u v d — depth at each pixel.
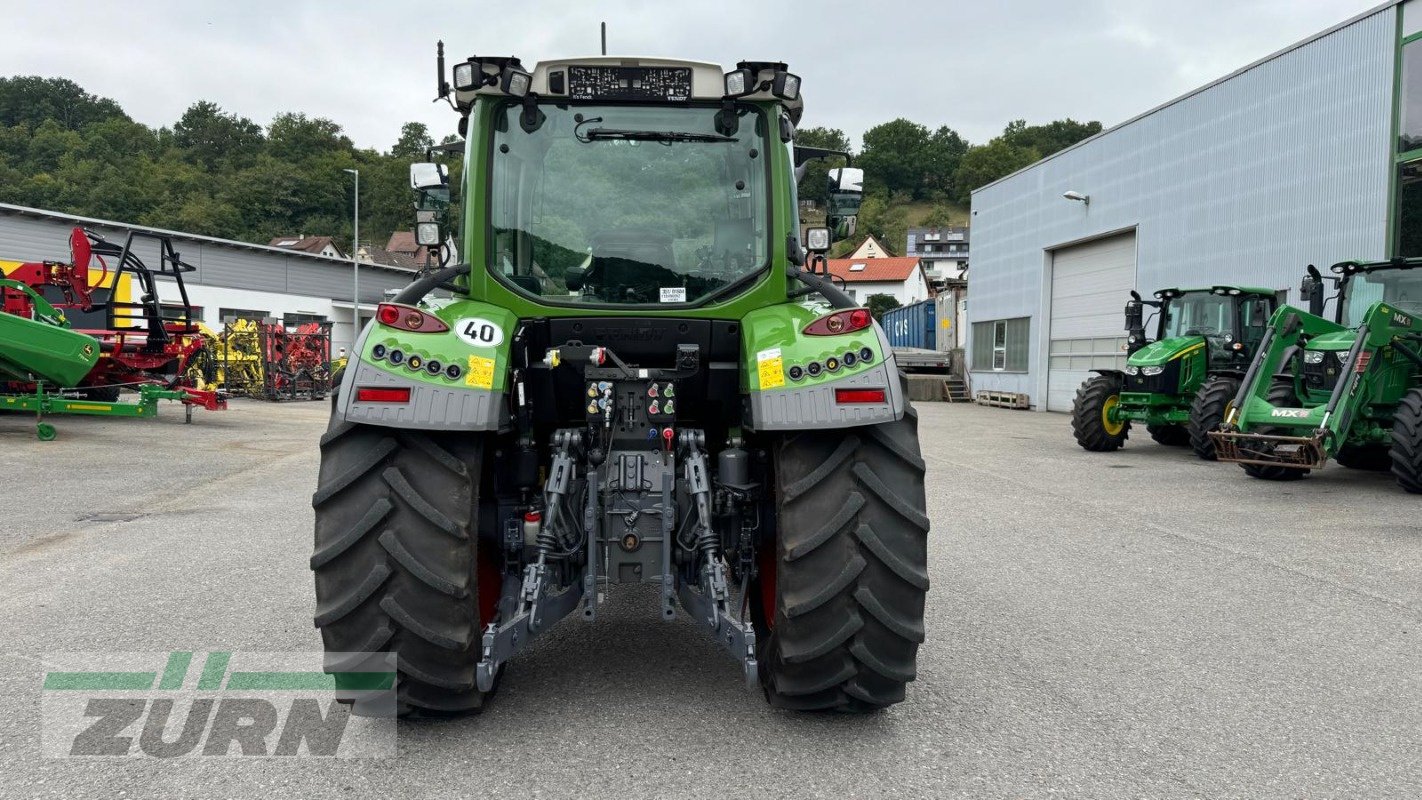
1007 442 13.38
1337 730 3.04
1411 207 12.40
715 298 3.35
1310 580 5.10
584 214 3.36
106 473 9.08
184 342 14.23
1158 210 17.48
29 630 4.02
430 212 3.82
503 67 3.23
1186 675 3.57
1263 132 14.95
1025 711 3.18
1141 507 7.55
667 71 3.33
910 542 2.88
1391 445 8.45
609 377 3.13
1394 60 12.64
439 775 2.63
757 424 2.82
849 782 2.61
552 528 2.98
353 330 41.12
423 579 2.70
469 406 2.75
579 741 2.87
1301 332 9.30
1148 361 11.52
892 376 2.88
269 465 9.93
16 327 11.03
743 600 3.20
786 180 3.40
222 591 4.70
